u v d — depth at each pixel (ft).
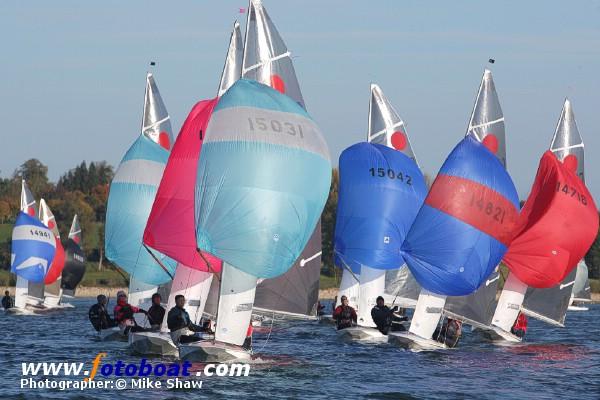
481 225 391.65
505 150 474.49
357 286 504.43
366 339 467.11
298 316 445.37
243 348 335.88
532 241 449.89
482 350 425.28
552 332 574.97
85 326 573.74
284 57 425.28
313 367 350.43
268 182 324.80
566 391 306.35
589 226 455.22
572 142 514.27
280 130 330.75
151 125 532.32
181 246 369.71
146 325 453.99
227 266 328.90
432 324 414.41
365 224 473.67
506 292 466.29
